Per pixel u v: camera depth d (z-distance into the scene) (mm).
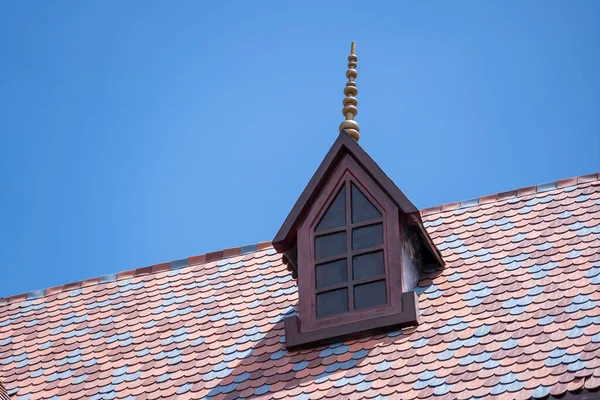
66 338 40156
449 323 35094
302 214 37281
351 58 39156
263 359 36312
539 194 39625
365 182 37125
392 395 33156
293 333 36094
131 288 41812
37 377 38594
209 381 36250
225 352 37219
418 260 37719
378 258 36344
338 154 37438
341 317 35875
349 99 38531
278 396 34594
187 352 37750
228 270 41125
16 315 42031
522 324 34062
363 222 36812
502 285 36031
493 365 32875
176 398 35938
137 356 38250
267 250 41562
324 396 33938
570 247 36625
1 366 39500
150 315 40031
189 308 39812
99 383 37562
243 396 35125
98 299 41719
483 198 40375
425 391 32875
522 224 38500
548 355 32438
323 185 37406
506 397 31594
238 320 38500
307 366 35344
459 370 33156
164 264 42375
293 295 38906
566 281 35188
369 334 35594
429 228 39938
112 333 39719
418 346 34594
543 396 31156
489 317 34812
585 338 32562
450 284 36844
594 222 37375
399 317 35344
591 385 30797
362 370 34406
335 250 36750
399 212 36688
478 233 38844
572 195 38969
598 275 35000
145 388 36750
